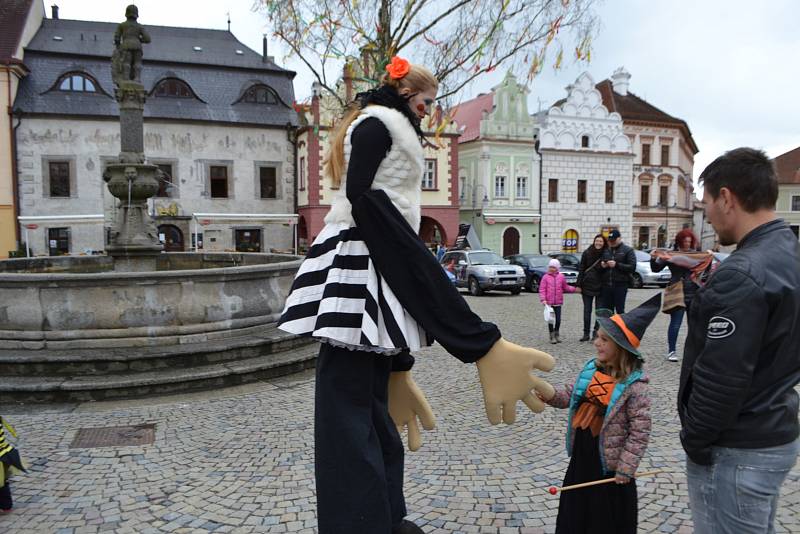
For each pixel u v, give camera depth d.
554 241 38.78
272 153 33.72
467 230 35.19
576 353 9.67
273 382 7.32
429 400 6.79
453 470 4.68
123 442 5.27
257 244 33.44
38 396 6.39
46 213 29.86
